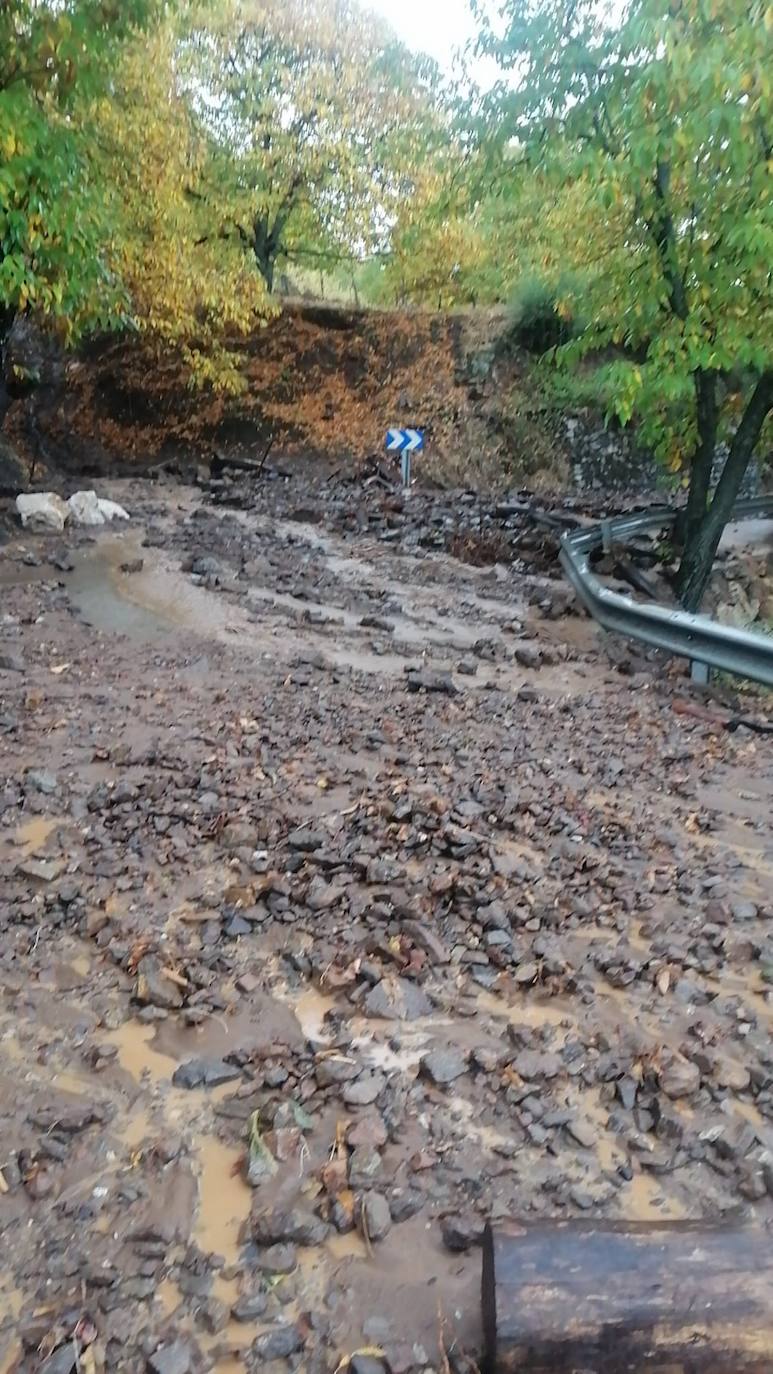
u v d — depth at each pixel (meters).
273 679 7.43
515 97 11.46
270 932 3.86
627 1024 3.46
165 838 4.57
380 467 19.48
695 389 12.40
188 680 7.23
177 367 20.31
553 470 22.22
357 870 4.32
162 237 15.84
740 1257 2.12
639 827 5.21
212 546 12.02
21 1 9.46
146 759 5.48
